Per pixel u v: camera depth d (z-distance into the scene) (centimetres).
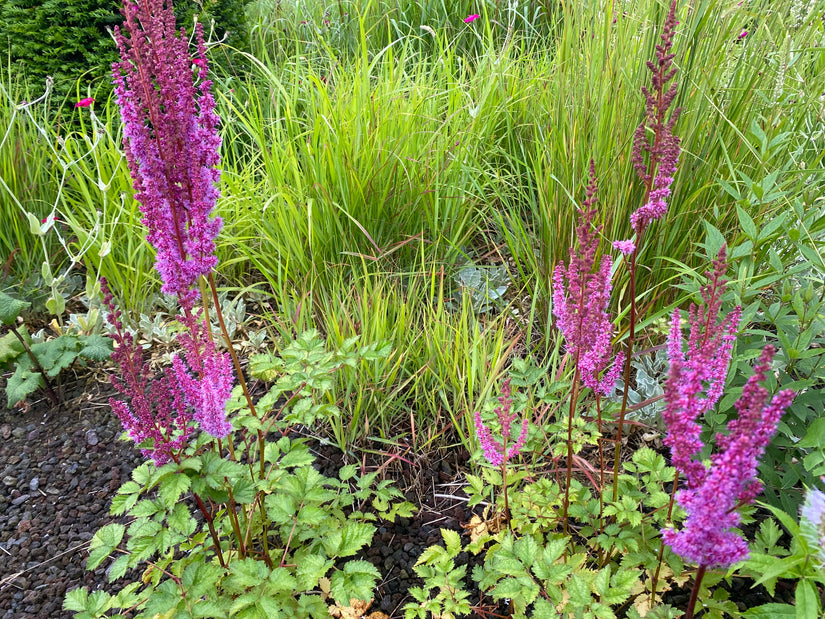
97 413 348
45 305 415
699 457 250
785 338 238
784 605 160
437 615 208
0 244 423
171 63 191
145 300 406
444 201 399
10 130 415
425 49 606
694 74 311
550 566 193
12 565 268
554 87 404
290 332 362
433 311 343
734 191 273
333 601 244
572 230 336
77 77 473
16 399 329
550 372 334
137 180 193
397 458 309
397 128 407
